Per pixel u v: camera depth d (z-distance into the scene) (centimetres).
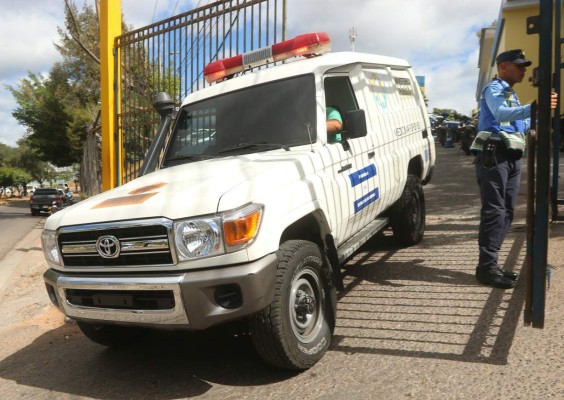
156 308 314
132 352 423
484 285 463
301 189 354
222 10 657
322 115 423
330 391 312
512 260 520
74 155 3322
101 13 827
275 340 317
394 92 589
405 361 338
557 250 525
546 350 332
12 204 5203
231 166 382
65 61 3045
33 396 361
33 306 604
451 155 1733
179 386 347
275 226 321
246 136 441
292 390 319
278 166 359
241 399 317
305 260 340
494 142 438
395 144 546
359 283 507
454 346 351
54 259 360
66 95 3133
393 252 605
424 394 296
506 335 360
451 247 602
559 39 438
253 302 300
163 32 735
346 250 430
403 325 396
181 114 500
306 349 338
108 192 399
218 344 414
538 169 313
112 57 820
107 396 347
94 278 333
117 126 823
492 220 450
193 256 304
